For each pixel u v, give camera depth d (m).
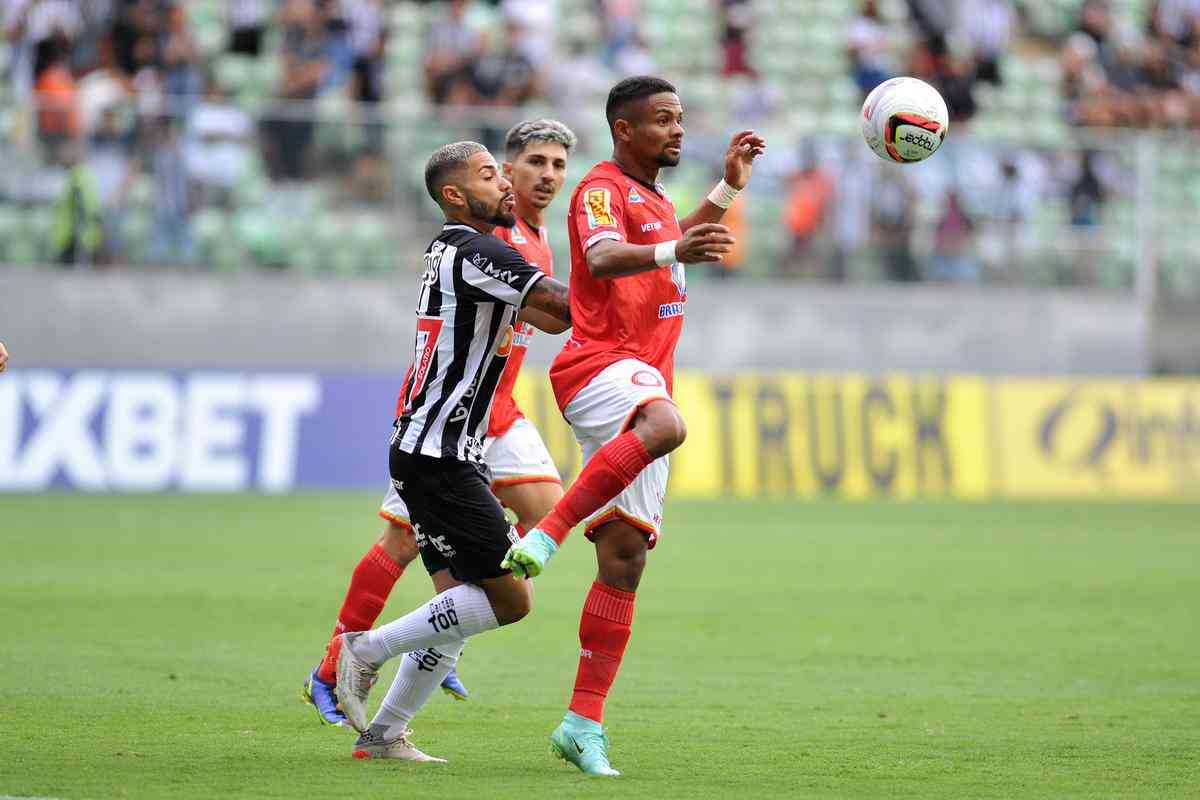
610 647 19.41
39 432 64.56
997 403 74.44
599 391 19.83
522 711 23.92
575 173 73.75
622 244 19.36
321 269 72.88
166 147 70.50
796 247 77.81
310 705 23.81
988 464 73.88
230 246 71.81
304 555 45.91
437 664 19.78
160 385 66.00
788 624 34.41
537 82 82.50
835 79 89.31
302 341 72.75
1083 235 80.38
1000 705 24.72
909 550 50.16
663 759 20.03
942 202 78.69
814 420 72.38
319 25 79.50
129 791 17.25
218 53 80.12
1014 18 97.38
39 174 69.19
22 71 76.00
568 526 18.83
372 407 68.56
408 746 20.00
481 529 19.50
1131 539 54.41
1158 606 37.97
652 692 25.80
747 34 88.62
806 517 61.12
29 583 39.03
